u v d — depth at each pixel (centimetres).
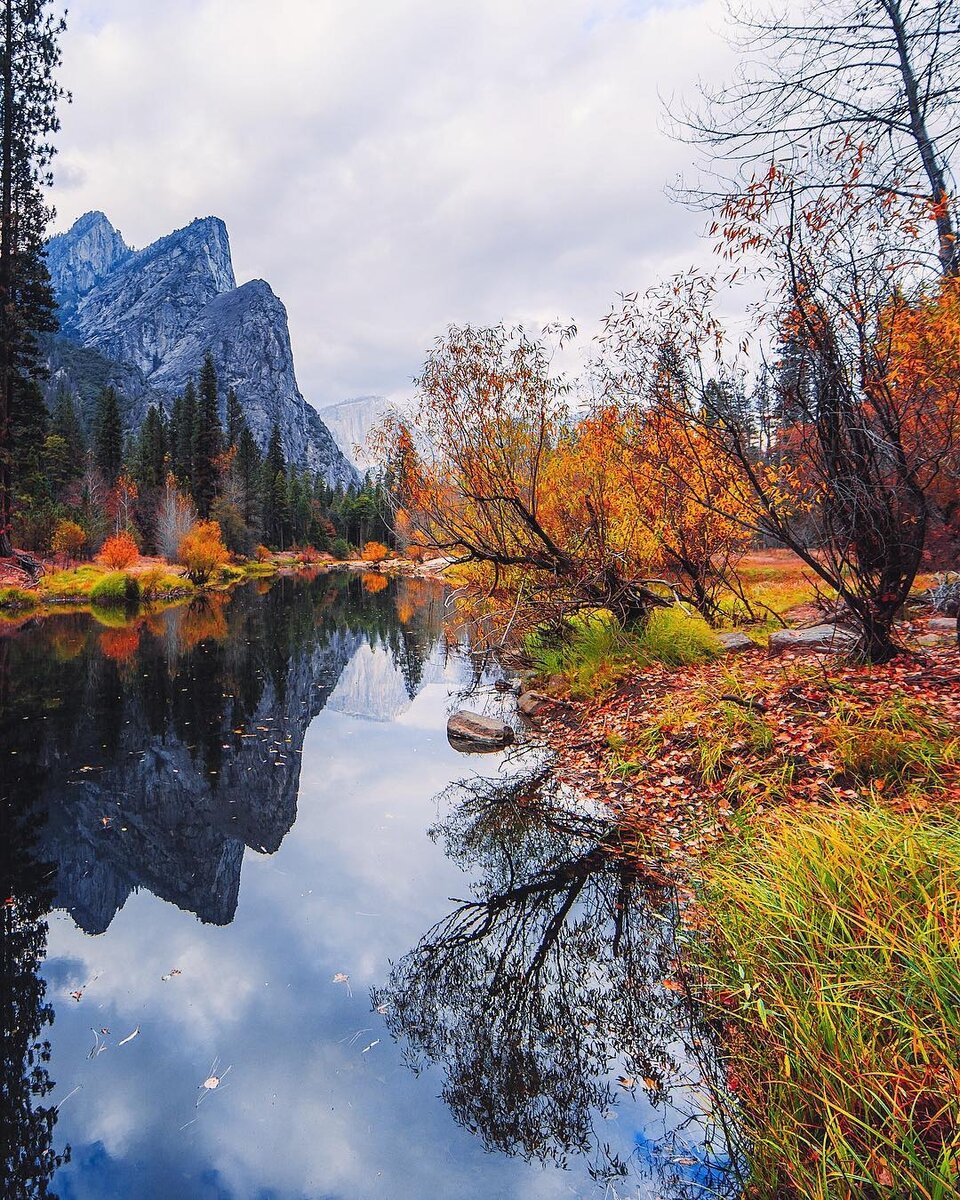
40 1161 249
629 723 688
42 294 2722
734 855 383
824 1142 189
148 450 5734
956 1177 164
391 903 457
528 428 847
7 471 2605
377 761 772
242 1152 253
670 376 634
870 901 261
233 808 633
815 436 518
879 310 453
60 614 2047
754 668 690
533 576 958
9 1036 324
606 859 475
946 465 497
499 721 877
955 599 729
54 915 445
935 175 408
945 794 360
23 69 2617
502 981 363
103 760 764
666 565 985
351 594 3391
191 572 3366
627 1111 265
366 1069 300
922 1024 204
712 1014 305
